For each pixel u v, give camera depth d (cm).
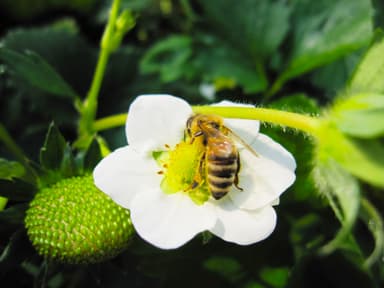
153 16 12
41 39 11
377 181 6
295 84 11
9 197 8
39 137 11
